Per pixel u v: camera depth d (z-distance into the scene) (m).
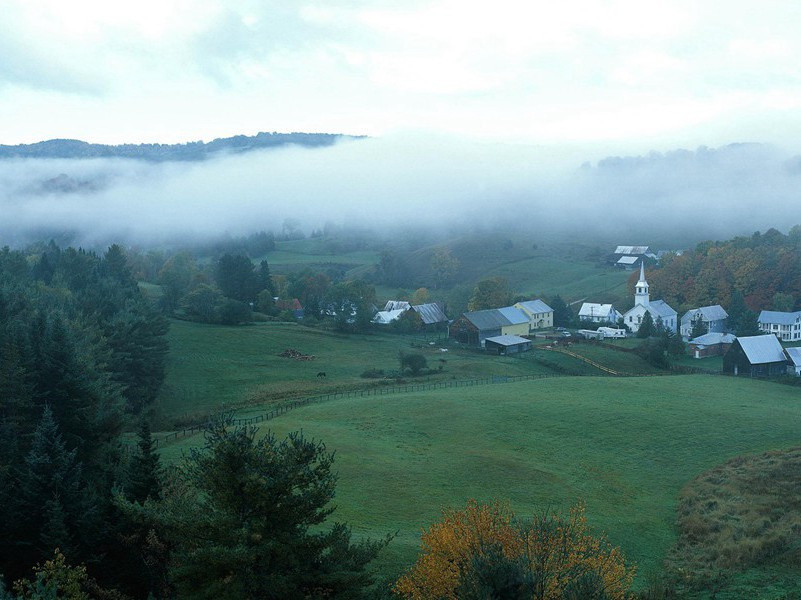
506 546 26.67
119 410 56.00
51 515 31.52
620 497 52.53
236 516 25.08
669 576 38.44
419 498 48.28
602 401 78.88
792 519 46.19
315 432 62.69
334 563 26.70
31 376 50.12
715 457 62.38
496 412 72.06
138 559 32.53
